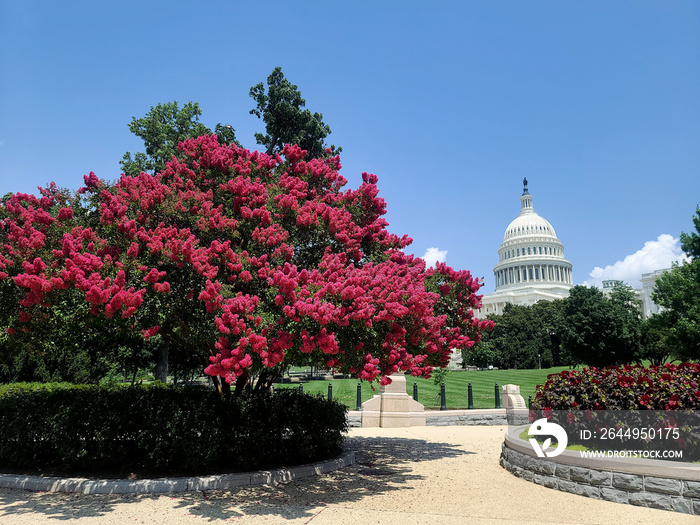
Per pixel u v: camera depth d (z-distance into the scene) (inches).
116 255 342.0
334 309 300.0
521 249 5693.9
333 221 409.1
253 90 1095.6
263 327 309.4
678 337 1258.6
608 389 355.9
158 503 300.4
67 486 335.6
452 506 296.7
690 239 1317.7
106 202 393.1
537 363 3159.5
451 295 497.0
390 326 353.4
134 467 376.5
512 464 405.4
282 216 413.1
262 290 358.6
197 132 1032.2
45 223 358.6
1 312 339.6
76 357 811.4
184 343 447.8
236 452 367.6
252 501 305.1
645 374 368.5
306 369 2869.1
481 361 3137.3
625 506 294.8
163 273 326.0
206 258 336.5
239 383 448.1
